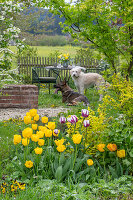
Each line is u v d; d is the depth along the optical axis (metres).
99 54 6.53
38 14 17.23
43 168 3.21
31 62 15.33
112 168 3.12
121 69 6.46
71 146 3.31
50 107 8.70
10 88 8.23
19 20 15.55
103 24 5.74
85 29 6.04
